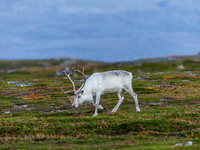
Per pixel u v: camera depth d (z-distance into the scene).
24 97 118.06
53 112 81.00
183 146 40.03
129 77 72.44
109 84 70.19
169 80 158.50
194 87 126.44
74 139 50.25
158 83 149.12
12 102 104.25
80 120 63.34
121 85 71.62
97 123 59.25
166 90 121.81
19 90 143.62
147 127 56.12
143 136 50.22
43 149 43.50
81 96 69.75
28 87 159.75
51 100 107.81
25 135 55.47
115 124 57.78
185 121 58.81
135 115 66.06
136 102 73.00
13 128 58.50
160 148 39.47
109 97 109.19
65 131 56.53
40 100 108.06
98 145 45.03
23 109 91.00
